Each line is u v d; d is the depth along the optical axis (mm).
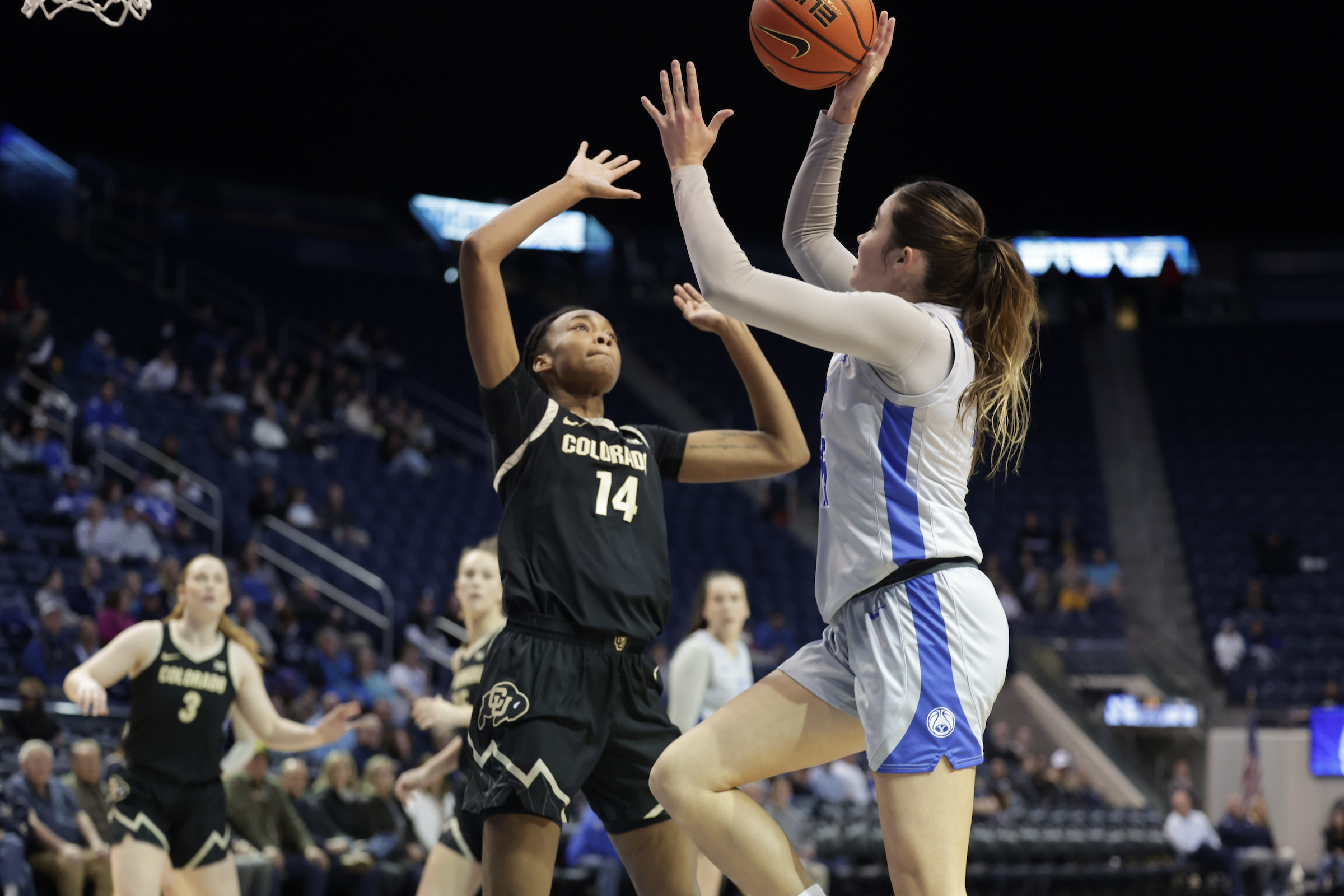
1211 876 12125
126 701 9766
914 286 2812
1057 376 22125
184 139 20641
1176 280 23062
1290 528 19062
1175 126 21656
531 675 2941
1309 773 15023
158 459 13008
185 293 18609
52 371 13594
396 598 13641
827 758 2773
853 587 2648
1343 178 22094
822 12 2953
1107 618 17172
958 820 2531
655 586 3139
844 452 2693
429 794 7910
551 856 2928
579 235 23438
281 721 5043
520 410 3098
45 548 11219
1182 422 21172
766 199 22203
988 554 18188
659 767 2744
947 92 21094
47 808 6797
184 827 4789
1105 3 19906
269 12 18594
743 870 2709
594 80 20500
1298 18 20000
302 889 7492
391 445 16484
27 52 18453
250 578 11820
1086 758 15125
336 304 20094
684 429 20578
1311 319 23156
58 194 19219
